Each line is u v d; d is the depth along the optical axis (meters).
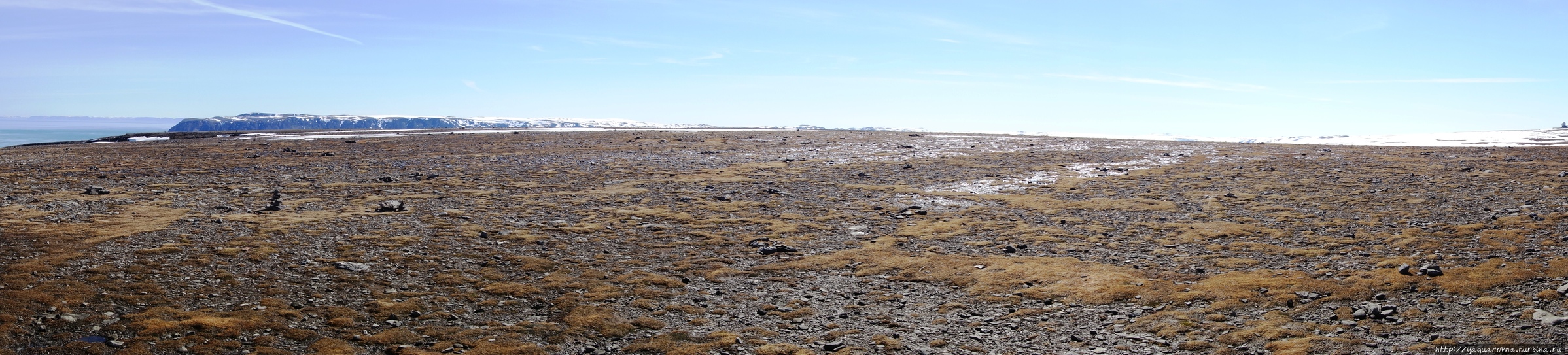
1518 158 57.31
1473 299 20.69
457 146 78.69
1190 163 60.06
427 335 19.67
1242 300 22.09
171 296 22.17
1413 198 39.50
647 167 60.41
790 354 18.52
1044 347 18.89
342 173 55.16
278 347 18.48
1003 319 21.36
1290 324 19.59
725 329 20.67
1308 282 23.48
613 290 24.38
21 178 49.16
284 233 31.56
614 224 35.97
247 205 39.81
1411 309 20.06
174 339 18.53
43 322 19.31
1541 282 21.83
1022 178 53.41
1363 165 55.19
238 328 19.50
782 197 44.56
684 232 34.19
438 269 26.80
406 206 39.91
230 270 25.31
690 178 53.16
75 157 65.00
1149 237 32.44
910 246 31.36
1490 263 24.53
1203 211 38.69
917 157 68.06
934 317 21.69
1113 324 20.55
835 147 78.25
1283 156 63.69
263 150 73.75
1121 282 24.42
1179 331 19.56
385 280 24.94
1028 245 31.34
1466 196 39.31
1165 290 23.50
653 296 23.92
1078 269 26.61
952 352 18.66
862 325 20.95
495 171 57.19
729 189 47.97
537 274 26.52
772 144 81.69
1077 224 36.03
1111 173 55.41
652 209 40.31
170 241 29.23
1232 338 18.75
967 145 79.88
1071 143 81.94
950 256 29.33
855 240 32.78
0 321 19.08
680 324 21.08
